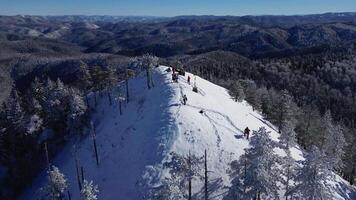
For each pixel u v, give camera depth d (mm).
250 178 44812
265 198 49219
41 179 83812
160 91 84875
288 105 89812
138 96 89938
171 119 71125
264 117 98625
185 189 54344
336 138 77625
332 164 65875
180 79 92625
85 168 74125
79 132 87438
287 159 51562
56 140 91062
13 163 86438
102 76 100500
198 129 68625
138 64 120312
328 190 48125
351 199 66375
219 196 56438
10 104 100625
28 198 80938
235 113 82812
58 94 97375
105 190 64375
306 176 46750
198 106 77812
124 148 72062
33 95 110250
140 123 76188
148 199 56969
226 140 67125
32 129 91375
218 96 91188
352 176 81062
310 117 96062
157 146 65688
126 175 64375
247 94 107875
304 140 95125
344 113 157750
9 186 84188
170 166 53906
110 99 95812
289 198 54656
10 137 90188
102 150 76688
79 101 88188
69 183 72312
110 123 86000
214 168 60750
